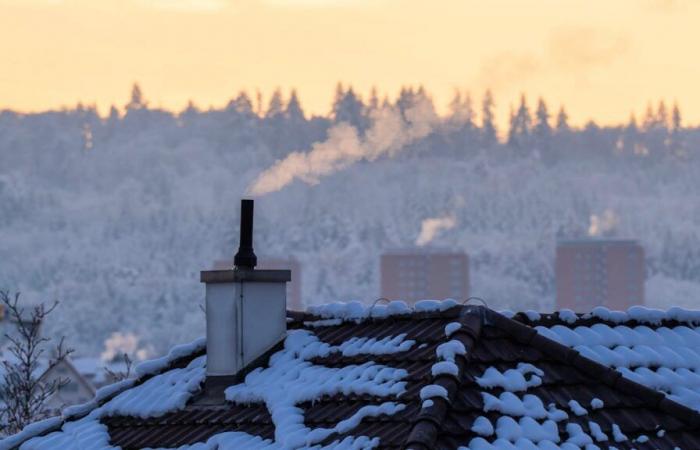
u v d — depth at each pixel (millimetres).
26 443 59156
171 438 53656
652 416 50031
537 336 50938
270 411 51281
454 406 46344
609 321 56094
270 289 55938
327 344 54469
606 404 49562
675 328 57094
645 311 56969
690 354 55250
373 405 47938
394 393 48094
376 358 51500
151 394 58156
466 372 48031
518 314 53938
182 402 55938
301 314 57562
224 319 55469
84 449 56062
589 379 50594
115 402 59062
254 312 55531
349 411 48531
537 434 46250
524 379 48812
